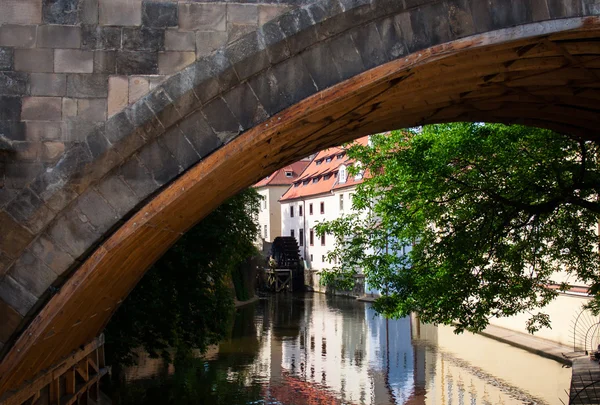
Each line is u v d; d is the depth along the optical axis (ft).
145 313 56.70
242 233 72.69
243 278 165.27
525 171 43.57
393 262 48.16
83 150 20.56
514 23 21.13
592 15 21.12
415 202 46.62
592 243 47.01
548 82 29.14
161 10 21.35
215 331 63.00
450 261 44.01
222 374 69.21
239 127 20.92
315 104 20.86
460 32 21.08
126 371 69.31
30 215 20.38
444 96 29.86
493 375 66.13
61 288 20.72
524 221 43.42
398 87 24.62
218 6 21.34
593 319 71.10
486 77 27.27
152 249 29.53
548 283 50.14
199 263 62.49
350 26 20.84
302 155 33.42
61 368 31.55
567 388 59.21
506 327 92.89
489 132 43.96
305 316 127.13
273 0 21.39
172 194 20.74
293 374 69.67
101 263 20.88
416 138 45.88
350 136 34.32
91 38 21.29
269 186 245.45
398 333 99.50
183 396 58.34
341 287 50.29
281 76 20.95
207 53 21.31
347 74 20.93
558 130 40.27
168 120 20.74
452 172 44.91
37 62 21.16
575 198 40.68
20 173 20.85
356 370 71.87
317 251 205.26
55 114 21.08
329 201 196.44
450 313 44.50
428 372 69.41
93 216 20.62
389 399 58.85
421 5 20.95
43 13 21.26
